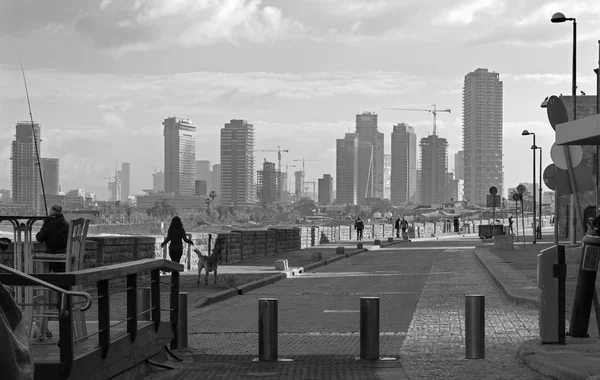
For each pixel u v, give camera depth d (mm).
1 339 4238
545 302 11406
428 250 52750
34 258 10164
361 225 77188
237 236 39781
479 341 11422
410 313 17703
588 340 11695
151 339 10336
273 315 11438
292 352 12453
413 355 11930
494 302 19516
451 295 21797
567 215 66188
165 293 22016
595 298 11930
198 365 11141
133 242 25781
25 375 4375
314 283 27172
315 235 64375
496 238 45250
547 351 10797
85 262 21922
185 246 31766
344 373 10453
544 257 11383
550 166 23797
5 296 4461
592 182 14289
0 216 9828
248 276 28562
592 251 11805
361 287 25078
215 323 16562
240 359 11719
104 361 8500
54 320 11641
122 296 20625
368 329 11492
